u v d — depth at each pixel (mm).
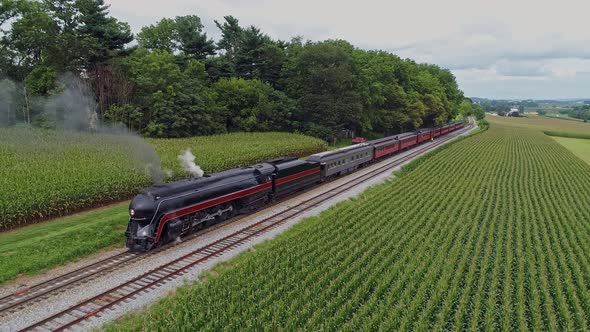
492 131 103750
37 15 47781
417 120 83688
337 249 20047
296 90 70000
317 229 23078
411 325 14148
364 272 17438
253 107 63938
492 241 21828
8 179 25281
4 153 33188
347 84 67688
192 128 56094
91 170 28891
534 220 25969
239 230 23422
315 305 14609
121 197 28453
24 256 18188
